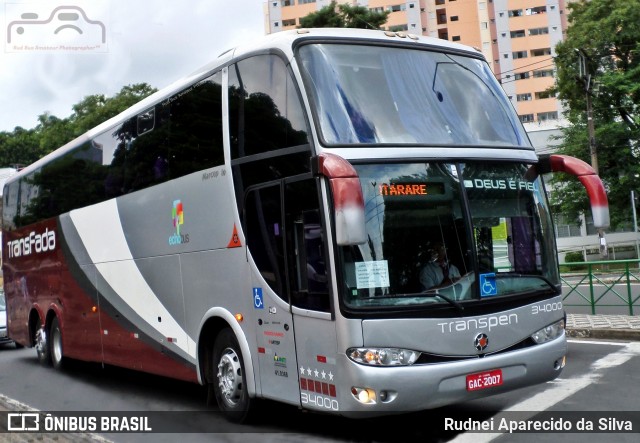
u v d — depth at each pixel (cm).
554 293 725
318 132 651
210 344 848
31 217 1462
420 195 658
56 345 1380
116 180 1072
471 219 675
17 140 7138
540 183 757
